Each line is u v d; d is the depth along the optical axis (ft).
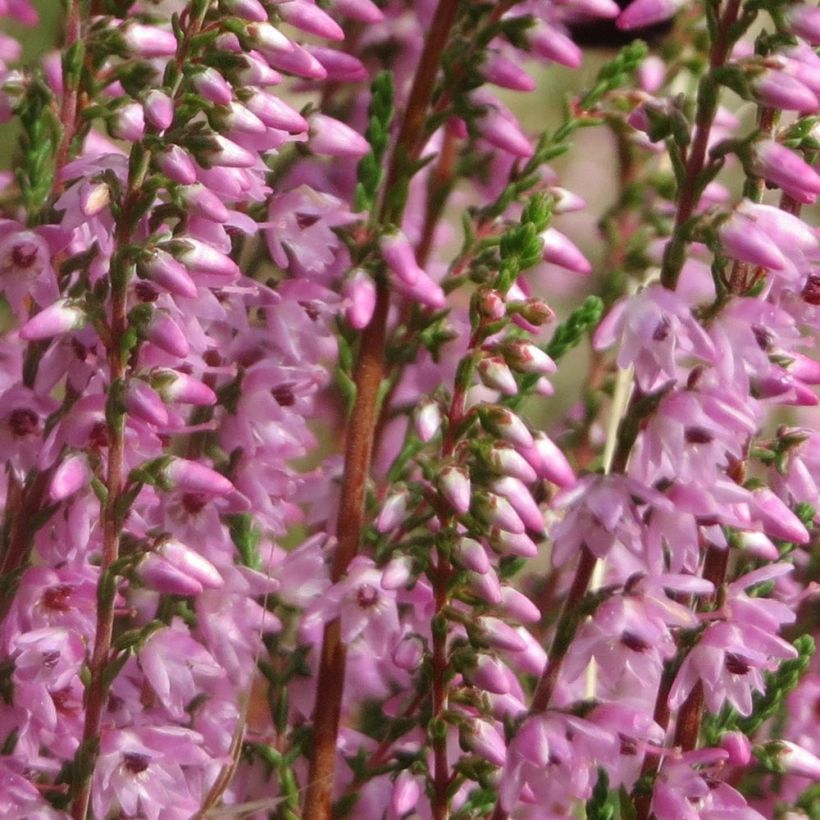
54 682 1.11
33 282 1.12
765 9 1.10
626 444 1.11
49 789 1.12
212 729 1.15
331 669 1.17
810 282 1.12
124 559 1.10
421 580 1.15
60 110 1.15
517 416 1.11
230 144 1.09
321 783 1.17
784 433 1.14
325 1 1.17
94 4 1.14
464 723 1.12
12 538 1.13
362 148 1.17
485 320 1.12
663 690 1.12
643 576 1.12
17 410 1.13
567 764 1.11
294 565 1.17
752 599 1.13
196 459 1.15
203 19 1.11
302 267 1.16
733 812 1.13
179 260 1.10
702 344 1.10
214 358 1.16
